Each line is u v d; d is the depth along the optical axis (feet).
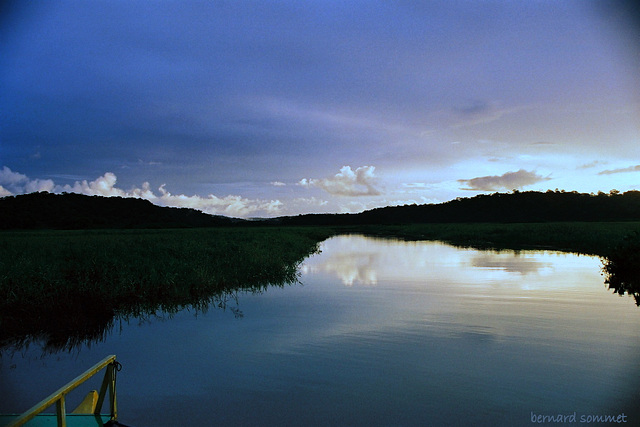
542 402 17.06
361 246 110.42
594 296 37.99
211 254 55.16
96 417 14.88
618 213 379.96
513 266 60.95
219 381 19.35
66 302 30.63
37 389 19.29
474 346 23.80
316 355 22.57
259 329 27.61
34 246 62.90
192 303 35.65
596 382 18.85
